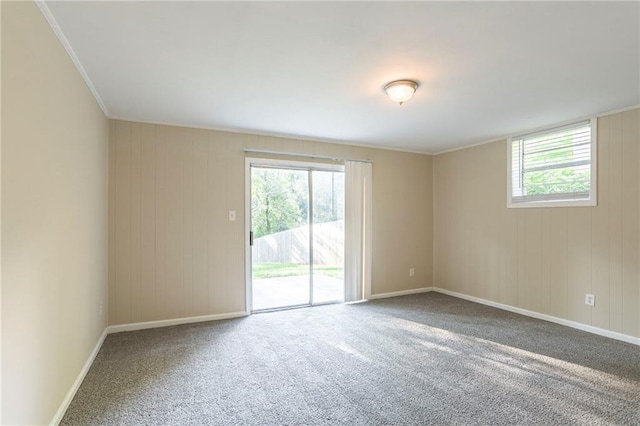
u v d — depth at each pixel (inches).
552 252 150.3
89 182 105.2
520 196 164.4
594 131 135.2
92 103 108.7
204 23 71.9
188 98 117.2
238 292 160.2
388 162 201.2
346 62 90.7
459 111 131.7
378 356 114.0
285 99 118.5
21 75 57.4
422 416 79.9
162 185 145.8
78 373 92.7
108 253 136.5
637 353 115.4
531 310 158.9
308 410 82.4
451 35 77.1
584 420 78.2
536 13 68.4
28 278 60.6
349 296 185.9
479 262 185.3
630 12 67.7
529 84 105.2
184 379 97.6
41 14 65.5
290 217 175.9
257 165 168.2
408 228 207.8
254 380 97.1
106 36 76.8
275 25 72.8
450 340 128.6
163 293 145.8
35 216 63.3
